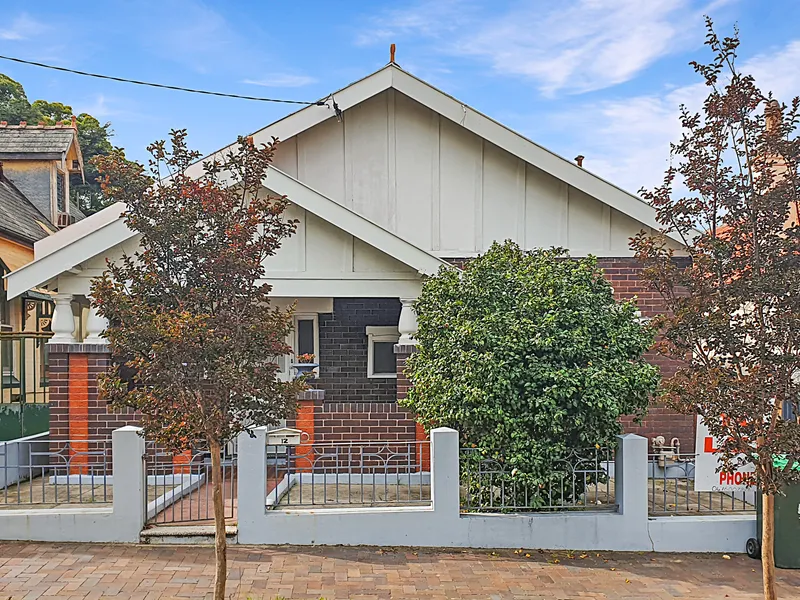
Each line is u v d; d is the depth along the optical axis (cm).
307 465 973
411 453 975
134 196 557
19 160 1852
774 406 562
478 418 777
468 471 802
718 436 578
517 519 788
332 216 953
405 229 1104
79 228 998
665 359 1058
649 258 608
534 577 704
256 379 557
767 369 550
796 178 554
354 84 1067
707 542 798
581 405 770
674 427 1065
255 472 779
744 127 579
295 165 1109
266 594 639
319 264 977
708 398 554
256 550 755
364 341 1180
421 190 1105
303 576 686
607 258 1090
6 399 1289
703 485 814
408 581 682
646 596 664
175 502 887
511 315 793
